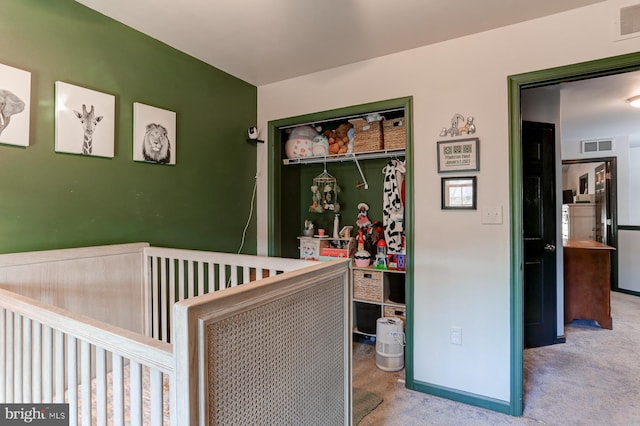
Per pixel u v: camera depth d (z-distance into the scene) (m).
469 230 2.21
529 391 2.35
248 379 0.93
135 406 0.85
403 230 2.89
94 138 1.91
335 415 1.36
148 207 2.21
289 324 1.10
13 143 1.60
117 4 1.87
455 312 2.25
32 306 1.12
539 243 3.21
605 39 1.85
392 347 2.62
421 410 2.12
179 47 2.37
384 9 1.92
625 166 5.09
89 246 1.91
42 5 1.71
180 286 2.02
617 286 5.20
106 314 1.93
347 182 3.38
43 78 1.72
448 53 2.27
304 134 3.11
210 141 2.65
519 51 2.06
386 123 2.76
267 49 2.40
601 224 5.48
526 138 3.20
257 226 3.12
